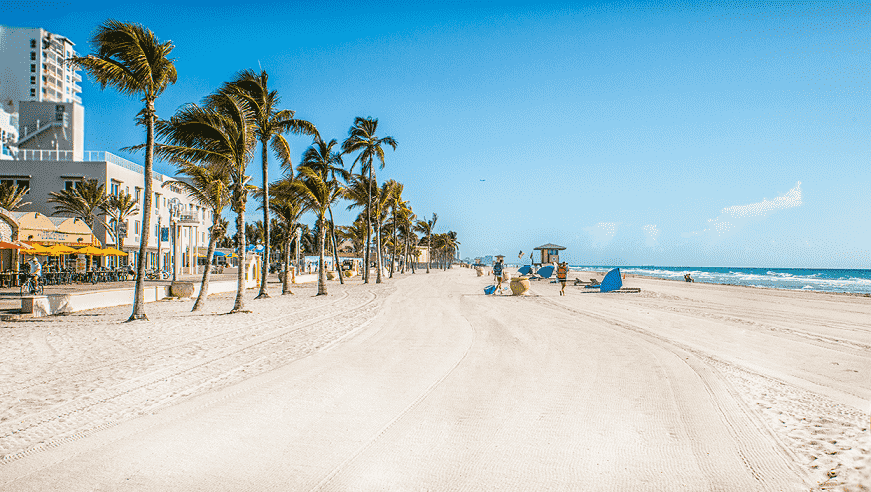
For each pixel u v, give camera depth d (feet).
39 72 397.80
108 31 49.47
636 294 90.17
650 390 21.86
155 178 168.76
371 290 105.40
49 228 107.55
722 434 16.28
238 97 63.67
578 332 40.81
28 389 22.77
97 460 14.37
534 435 16.28
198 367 27.50
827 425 17.15
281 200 98.43
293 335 40.06
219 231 68.80
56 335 40.22
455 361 28.86
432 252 474.08
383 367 27.25
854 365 27.35
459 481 12.86
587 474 13.28
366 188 136.36
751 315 54.54
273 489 12.44
